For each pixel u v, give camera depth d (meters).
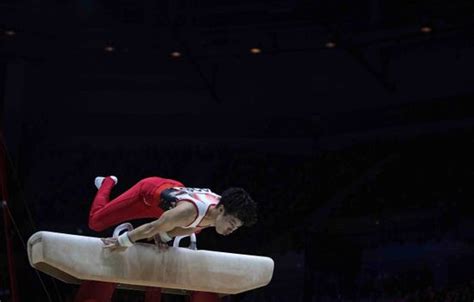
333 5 25.97
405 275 22.73
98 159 27.98
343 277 23.59
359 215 24.06
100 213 7.05
